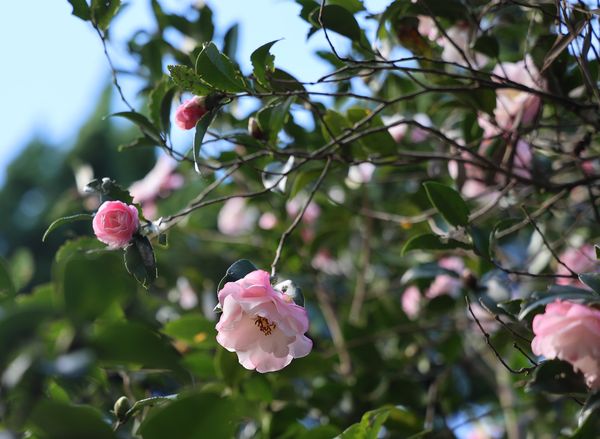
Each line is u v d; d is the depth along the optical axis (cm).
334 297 219
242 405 184
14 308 139
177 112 164
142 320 183
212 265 220
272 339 157
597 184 182
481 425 216
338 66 186
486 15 186
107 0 176
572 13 171
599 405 153
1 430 141
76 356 139
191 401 148
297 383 199
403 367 205
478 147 189
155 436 148
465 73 186
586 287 166
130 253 162
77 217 164
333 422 194
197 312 217
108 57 176
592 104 176
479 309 195
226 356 181
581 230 198
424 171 207
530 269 197
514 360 201
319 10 171
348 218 216
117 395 180
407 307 212
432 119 207
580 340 152
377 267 223
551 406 201
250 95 165
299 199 216
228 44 191
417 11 179
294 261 213
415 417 187
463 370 214
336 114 182
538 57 179
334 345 208
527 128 181
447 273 184
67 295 139
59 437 141
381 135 181
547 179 187
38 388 138
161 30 195
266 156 177
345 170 195
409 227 208
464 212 170
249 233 225
